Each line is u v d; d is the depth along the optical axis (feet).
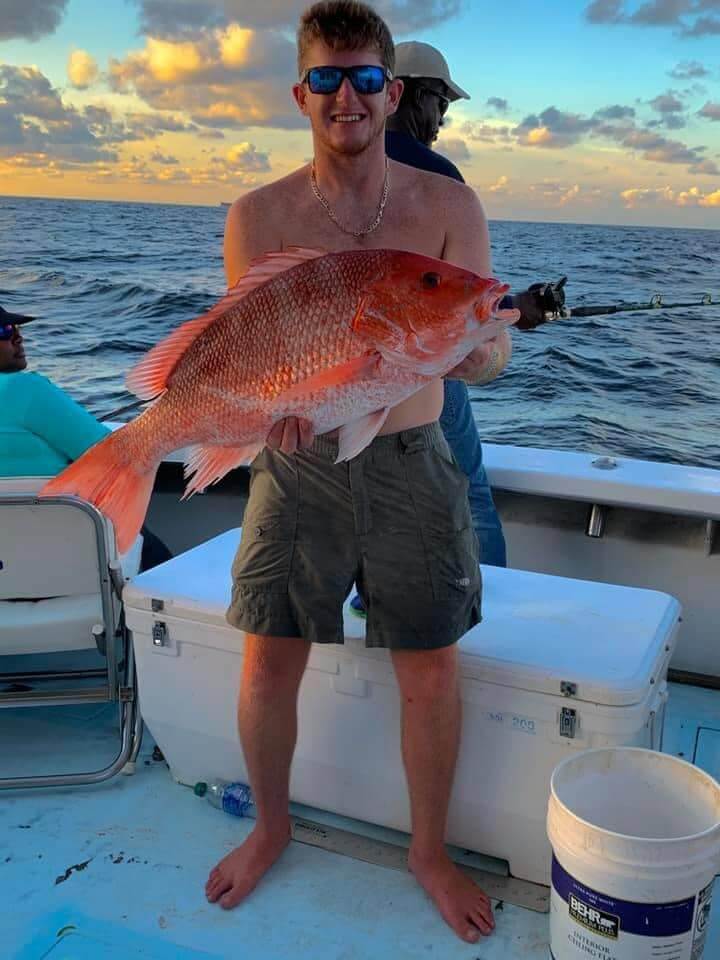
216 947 6.25
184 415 5.61
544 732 6.36
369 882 6.90
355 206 5.93
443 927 6.46
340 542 6.13
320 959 6.16
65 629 8.14
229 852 7.26
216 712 7.60
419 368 5.13
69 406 8.68
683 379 33.09
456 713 6.41
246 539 6.38
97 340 35.91
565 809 5.30
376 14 5.48
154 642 7.63
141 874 6.99
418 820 6.64
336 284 5.09
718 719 9.34
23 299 48.85
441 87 9.68
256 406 5.34
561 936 5.46
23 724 9.33
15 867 7.05
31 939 6.30
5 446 8.46
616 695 6.02
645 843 4.93
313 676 7.10
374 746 7.06
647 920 5.05
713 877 5.16
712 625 10.11
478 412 27.86
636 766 5.90
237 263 6.18
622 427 26.40
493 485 10.50
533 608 7.29
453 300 4.99
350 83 5.42
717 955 6.16
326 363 5.12
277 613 6.27
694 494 9.61
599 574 10.56
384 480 5.98
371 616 6.28
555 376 32.86
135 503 5.92
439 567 6.09
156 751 8.72
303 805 7.79
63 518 8.05
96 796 8.00
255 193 6.16
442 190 6.08
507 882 6.88
